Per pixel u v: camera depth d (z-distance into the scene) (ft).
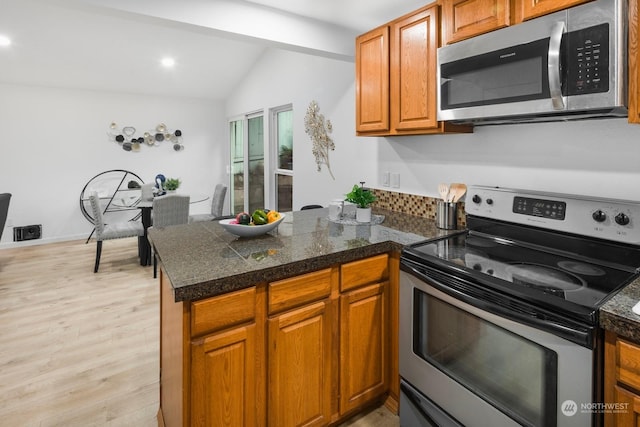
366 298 5.69
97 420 5.97
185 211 13.28
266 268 4.49
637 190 4.93
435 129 6.45
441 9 6.15
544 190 5.93
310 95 12.24
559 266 4.70
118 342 8.36
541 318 3.71
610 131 5.16
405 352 5.48
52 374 7.14
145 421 5.97
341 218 7.62
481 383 4.41
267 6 7.87
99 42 13.67
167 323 4.98
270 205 15.76
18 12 11.46
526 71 4.75
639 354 3.16
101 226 13.11
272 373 4.70
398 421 5.93
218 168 21.81
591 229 4.85
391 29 7.07
